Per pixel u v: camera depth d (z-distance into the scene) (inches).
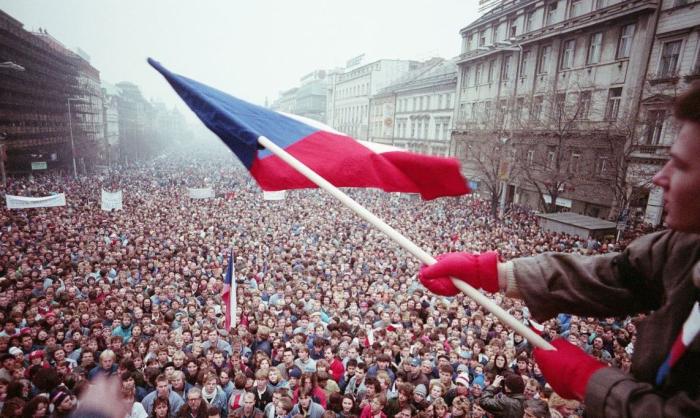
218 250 685.9
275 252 685.3
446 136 1846.7
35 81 2138.3
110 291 451.5
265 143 86.3
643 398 34.0
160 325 360.8
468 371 306.8
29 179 1790.1
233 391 267.6
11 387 237.6
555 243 824.9
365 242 768.9
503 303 430.6
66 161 2292.1
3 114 1834.4
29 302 410.9
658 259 41.1
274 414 244.4
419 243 777.6
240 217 989.2
